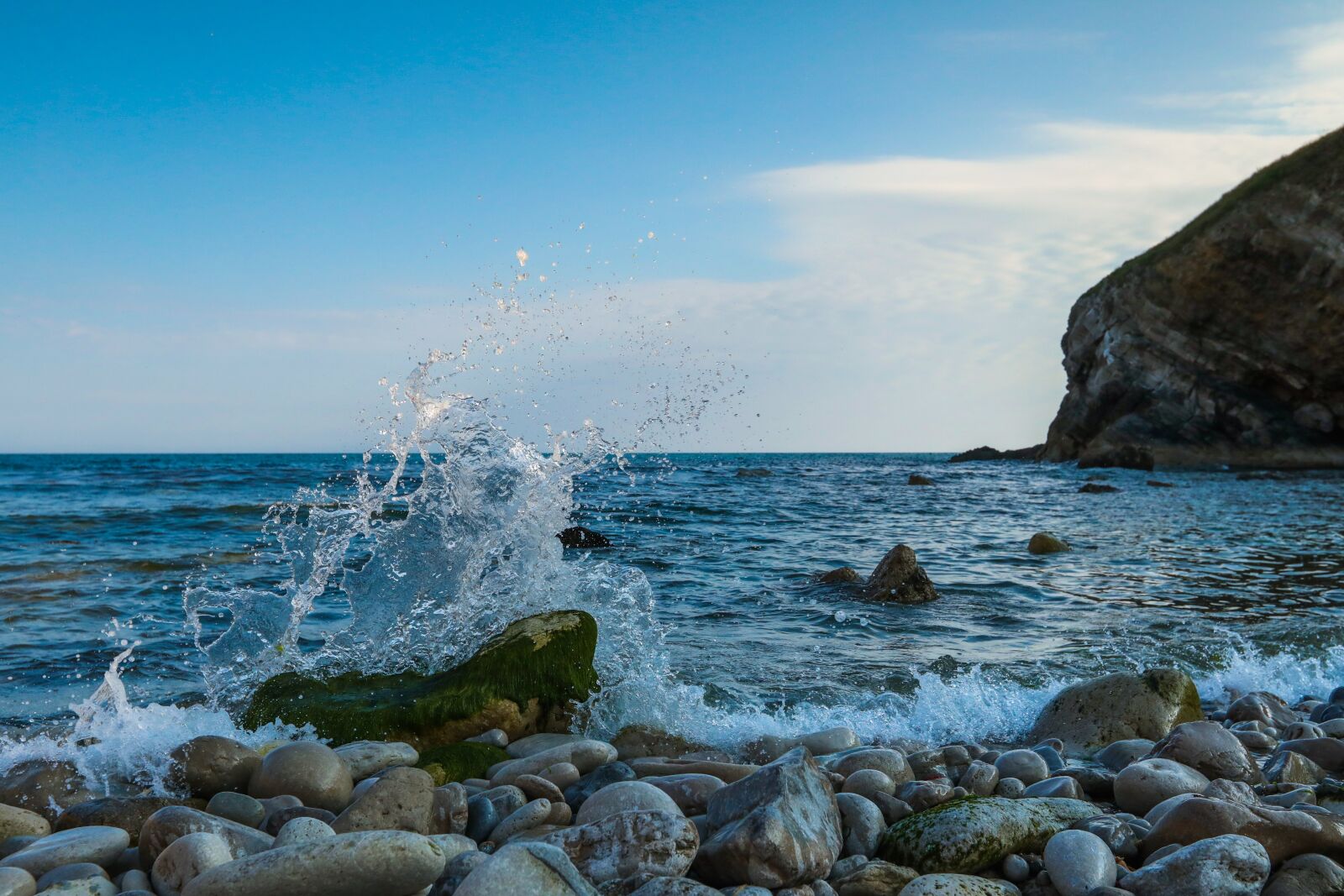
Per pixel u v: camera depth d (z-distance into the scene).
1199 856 2.70
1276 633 7.30
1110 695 4.96
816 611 8.27
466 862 2.55
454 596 5.78
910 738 4.89
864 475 40.25
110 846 2.96
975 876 2.79
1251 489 27.56
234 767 3.75
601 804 3.19
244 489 24.67
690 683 5.76
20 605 8.09
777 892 2.69
